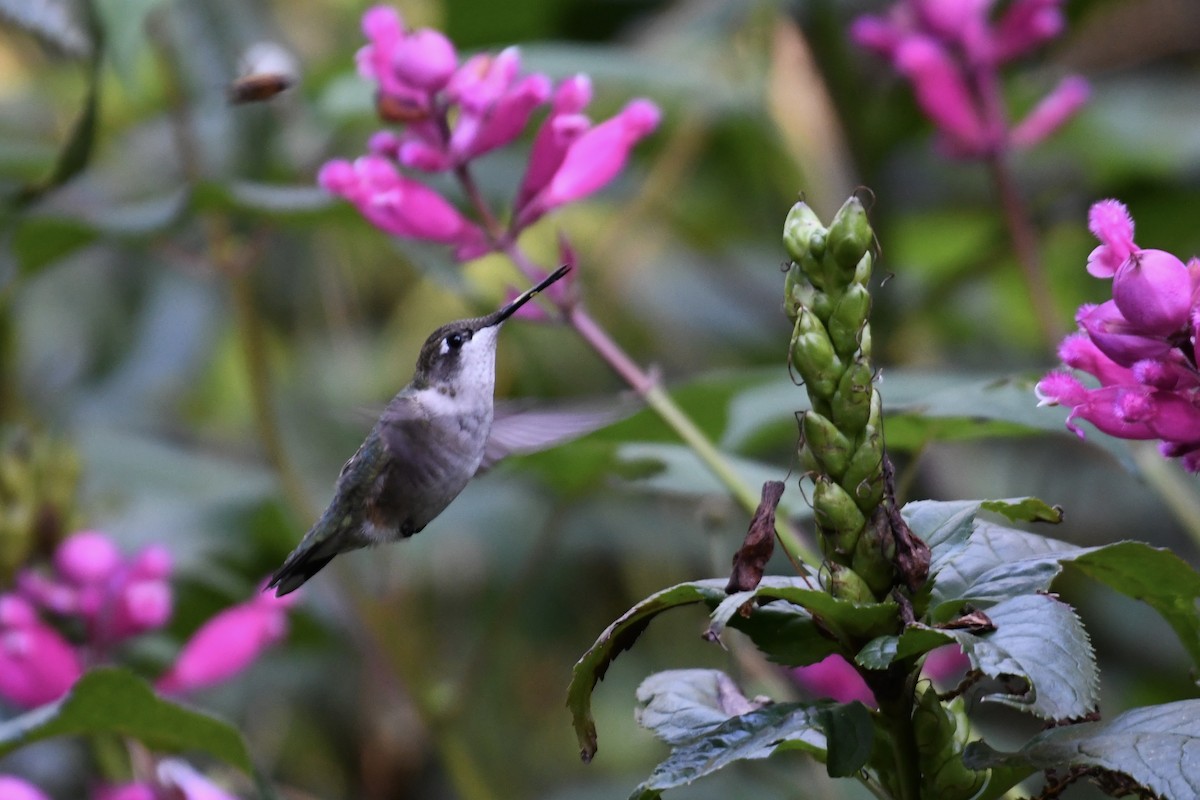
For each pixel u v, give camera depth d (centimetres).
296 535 1069
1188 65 1384
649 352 1287
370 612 931
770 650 425
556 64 1036
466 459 632
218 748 603
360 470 636
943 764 423
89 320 1312
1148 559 440
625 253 1262
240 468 1142
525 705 1194
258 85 862
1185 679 1064
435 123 673
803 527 913
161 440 1230
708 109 1118
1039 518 442
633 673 1202
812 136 1135
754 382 781
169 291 1308
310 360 1334
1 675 774
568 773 1173
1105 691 1043
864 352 410
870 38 964
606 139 678
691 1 1214
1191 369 418
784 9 1102
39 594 833
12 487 861
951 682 849
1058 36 1216
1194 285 416
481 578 1182
